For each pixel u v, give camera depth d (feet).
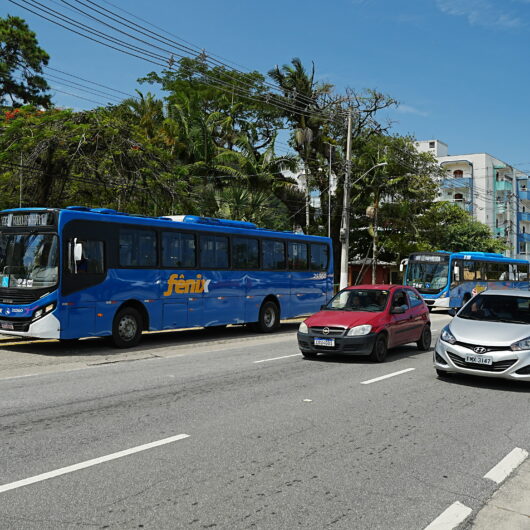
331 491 15.69
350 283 163.12
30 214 43.09
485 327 31.63
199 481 16.16
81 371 35.17
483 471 17.65
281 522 13.62
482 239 173.06
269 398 27.50
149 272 48.19
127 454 18.45
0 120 78.69
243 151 124.98
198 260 53.06
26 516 13.62
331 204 137.28
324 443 20.16
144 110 117.08
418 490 15.94
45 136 70.79
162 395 27.89
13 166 71.31
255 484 16.06
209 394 28.25
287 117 134.51
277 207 124.47
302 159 134.10
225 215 108.27
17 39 112.06
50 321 41.06
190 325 52.01
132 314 47.06
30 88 117.50
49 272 41.63
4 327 42.32
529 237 246.47
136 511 14.02
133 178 77.66
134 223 47.21
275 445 19.77
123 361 39.75
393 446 20.02
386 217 137.69
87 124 73.97
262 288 60.85
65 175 73.61
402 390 30.04
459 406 26.58
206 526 13.29
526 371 29.27
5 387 29.66
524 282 127.75
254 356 42.98
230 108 142.51
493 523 13.93
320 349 39.19
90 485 15.69
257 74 126.62
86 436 20.45
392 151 133.08
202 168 114.42
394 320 41.68
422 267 104.01
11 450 18.74
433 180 146.92
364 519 13.93
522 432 22.29
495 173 237.04
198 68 103.30
